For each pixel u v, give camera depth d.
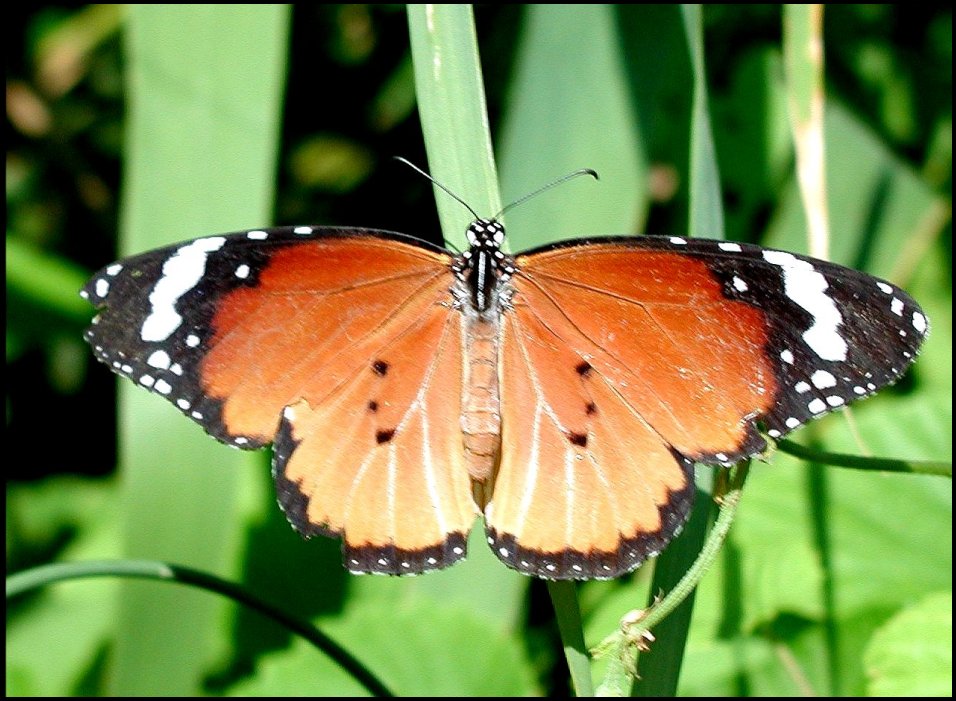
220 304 0.40
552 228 0.45
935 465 0.40
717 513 0.40
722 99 0.49
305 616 0.47
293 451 0.40
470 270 0.40
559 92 0.45
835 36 0.50
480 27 0.49
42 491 0.50
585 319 0.40
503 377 0.40
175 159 0.45
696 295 0.39
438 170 0.40
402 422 0.40
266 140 0.45
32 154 0.53
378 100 0.53
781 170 0.49
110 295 0.39
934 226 0.48
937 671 0.42
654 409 0.39
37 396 0.51
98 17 0.52
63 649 0.47
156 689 0.45
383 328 0.40
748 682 0.43
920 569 0.44
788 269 0.39
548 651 0.46
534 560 0.39
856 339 0.39
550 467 0.40
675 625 0.39
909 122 0.50
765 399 0.39
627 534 0.39
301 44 0.52
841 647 0.43
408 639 0.45
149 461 0.45
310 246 0.40
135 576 0.41
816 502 0.45
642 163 0.46
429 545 0.40
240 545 0.48
